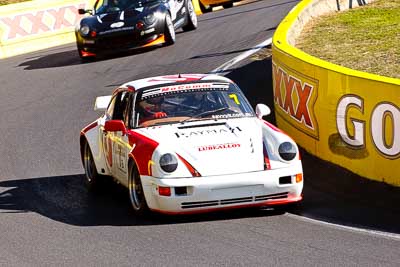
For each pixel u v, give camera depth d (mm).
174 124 30375
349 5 63219
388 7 61688
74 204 32688
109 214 30266
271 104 46750
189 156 27953
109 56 69562
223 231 26531
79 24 68562
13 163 41812
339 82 33688
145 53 67188
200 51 64062
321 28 56125
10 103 56594
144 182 28094
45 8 84625
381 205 28891
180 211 27562
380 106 31125
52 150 43688
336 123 34156
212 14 90562
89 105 53219
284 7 83312
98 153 33938
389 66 44156
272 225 27000
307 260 22844
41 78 63812
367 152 32156
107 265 23578
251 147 28422
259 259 23156
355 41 51125
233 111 31094
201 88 31906
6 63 74438
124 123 31438
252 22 75000
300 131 37938
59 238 27141
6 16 81250
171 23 68938
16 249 26141
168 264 23234
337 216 27859
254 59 57531
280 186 27750
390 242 24344
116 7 69625
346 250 23672
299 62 37500
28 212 31672
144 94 31672
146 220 28766
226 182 27312
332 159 34719
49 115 51875
